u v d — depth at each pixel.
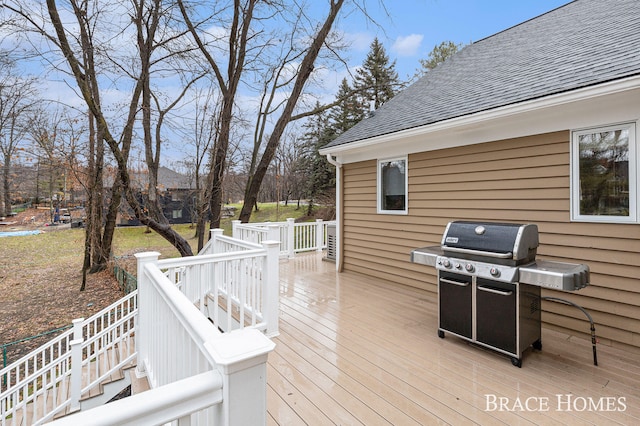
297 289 4.98
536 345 2.92
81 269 11.09
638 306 2.87
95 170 9.37
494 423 1.95
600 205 3.09
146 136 8.73
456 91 5.03
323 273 6.10
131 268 10.48
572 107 3.17
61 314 7.80
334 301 4.39
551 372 2.54
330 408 2.11
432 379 2.45
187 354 1.48
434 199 4.64
